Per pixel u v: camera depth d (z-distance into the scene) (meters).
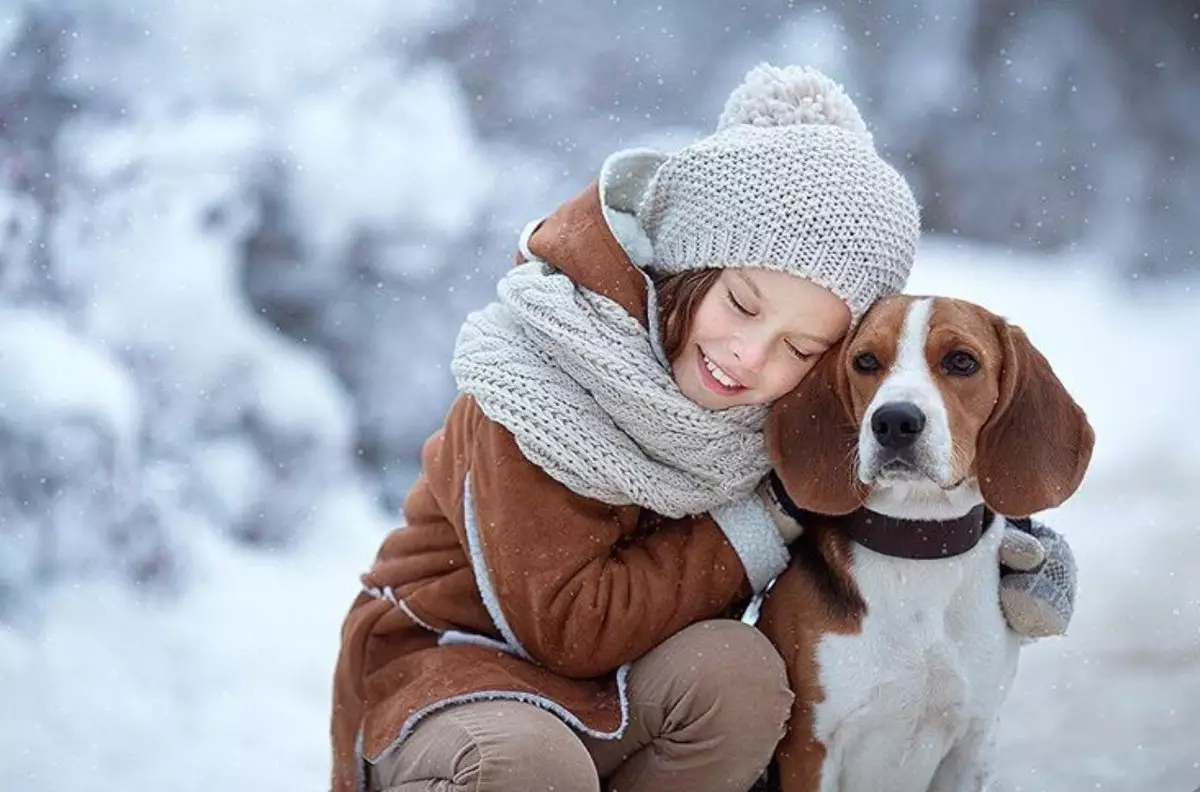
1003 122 12.00
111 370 7.32
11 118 8.87
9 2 9.12
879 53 11.84
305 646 6.38
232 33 9.34
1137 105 12.38
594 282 3.83
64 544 6.91
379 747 3.76
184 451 7.73
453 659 3.81
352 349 8.57
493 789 3.49
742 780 3.77
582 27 10.59
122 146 8.56
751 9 11.38
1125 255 11.96
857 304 3.83
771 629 3.97
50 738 5.48
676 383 3.85
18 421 7.01
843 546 3.90
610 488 3.79
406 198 8.94
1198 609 6.34
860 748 3.95
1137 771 4.90
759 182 3.79
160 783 5.21
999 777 4.89
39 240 8.21
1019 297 10.80
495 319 3.94
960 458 3.71
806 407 3.86
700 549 3.89
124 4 9.22
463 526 3.91
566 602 3.77
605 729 3.71
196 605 6.79
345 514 7.75
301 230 8.67
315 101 9.27
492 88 10.37
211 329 8.02
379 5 9.78
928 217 11.88
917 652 3.84
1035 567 3.95
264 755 5.43
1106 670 5.78
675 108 10.80
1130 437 8.62
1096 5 12.45
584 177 10.21
